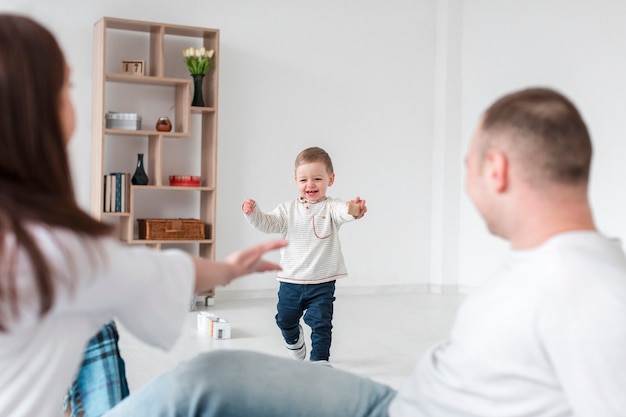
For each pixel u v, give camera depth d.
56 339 0.89
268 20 5.70
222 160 5.58
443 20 6.18
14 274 0.81
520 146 0.97
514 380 0.95
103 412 1.50
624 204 5.19
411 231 6.23
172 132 5.22
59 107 0.89
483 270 6.07
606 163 5.30
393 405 1.12
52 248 0.82
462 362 0.99
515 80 5.84
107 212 5.03
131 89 5.32
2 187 0.83
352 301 5.59
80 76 5.18
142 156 5.14
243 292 5.66
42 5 5.07
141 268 0.91
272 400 1.09
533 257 0.96
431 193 6.29
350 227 6.03
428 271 6.30
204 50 5.22
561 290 0.90
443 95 6.17
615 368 0.86
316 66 5.86
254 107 5.67
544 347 0.92
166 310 0.94
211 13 5.54
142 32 5.33
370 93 6.04
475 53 6.10
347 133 5.98
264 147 5.71
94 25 5.19
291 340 3.51
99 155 5.02
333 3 5.90
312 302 3.42
